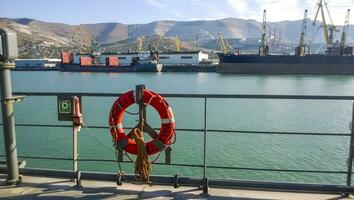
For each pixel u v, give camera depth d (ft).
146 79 295.07
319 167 48.55
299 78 294.66
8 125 13.94
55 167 46.98
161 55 476.13
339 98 12.59
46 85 233.35
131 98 13.87
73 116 14.56
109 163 48.73
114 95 14.23
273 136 66.23
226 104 122.62
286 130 80.07
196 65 446.60
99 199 13.00
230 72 364.58
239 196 13.23
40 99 125.59
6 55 12.99
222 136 66.03
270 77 308.60
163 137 13.74
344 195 13.20
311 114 102.06
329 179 44.04
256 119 93.56
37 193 13.51
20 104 114.21
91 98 135.54
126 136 14.14
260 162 50.47
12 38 13.16
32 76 349.20
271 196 13.23
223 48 510.17
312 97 12.64
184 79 293.84
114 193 13.53
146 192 13.60
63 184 14.37
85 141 60.95
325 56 333.21
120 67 417.69
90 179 14.40
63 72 427.33
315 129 81.66
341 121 91.61
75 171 14.60
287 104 122.72
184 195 13.33
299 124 87.56
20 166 15.38
